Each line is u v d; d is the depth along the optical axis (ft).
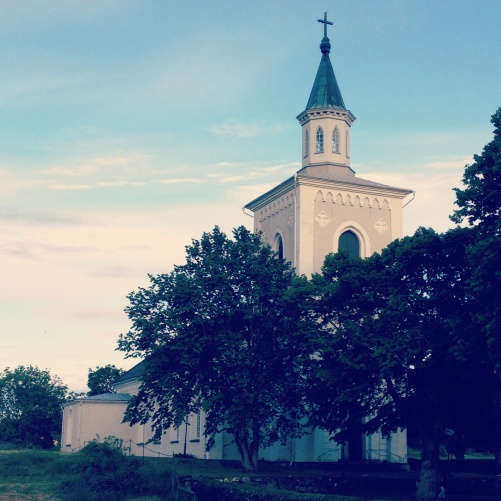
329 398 134.72
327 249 177.37
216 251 147.23
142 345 140.26
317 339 128.36
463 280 119.75
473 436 128.06
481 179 107.04
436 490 121.70
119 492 122.21
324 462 161.99
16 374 336.08
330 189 180.04
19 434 325.01
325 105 187.52
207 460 157.79
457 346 104.32
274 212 190.29
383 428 134.10
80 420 225.97
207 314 139.95
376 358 117.39
